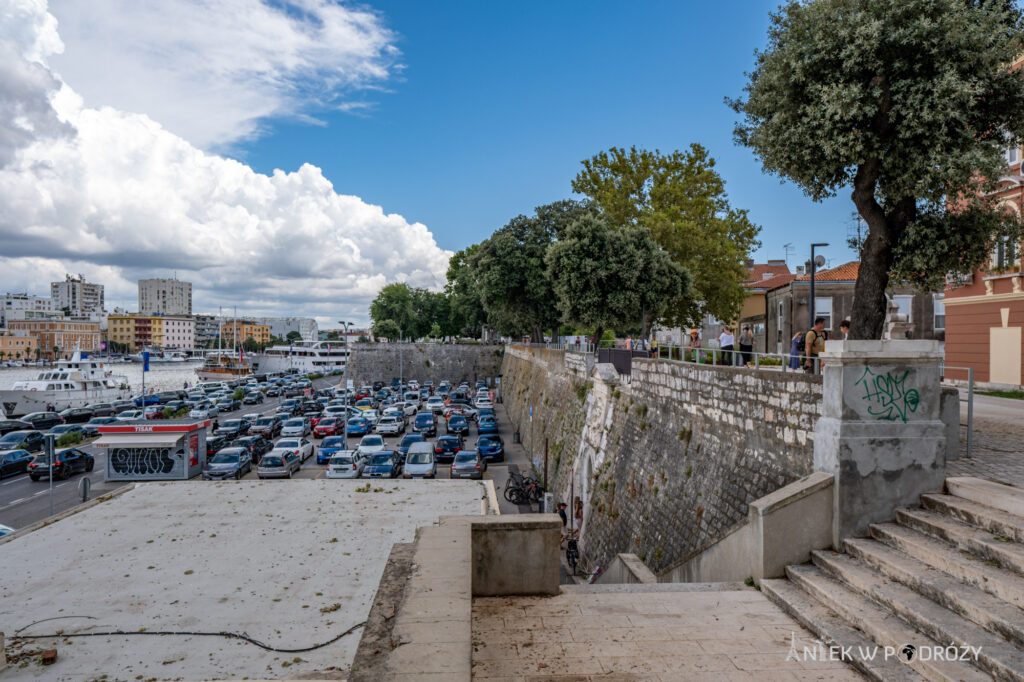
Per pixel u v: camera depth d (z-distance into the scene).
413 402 53.16
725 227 34.00
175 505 13.00
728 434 10.62
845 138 9.59
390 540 10.77
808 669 4.54
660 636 5.11
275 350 156.12
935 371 6.55
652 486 13.64
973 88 8.78
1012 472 7.21
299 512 12.48
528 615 5.50
